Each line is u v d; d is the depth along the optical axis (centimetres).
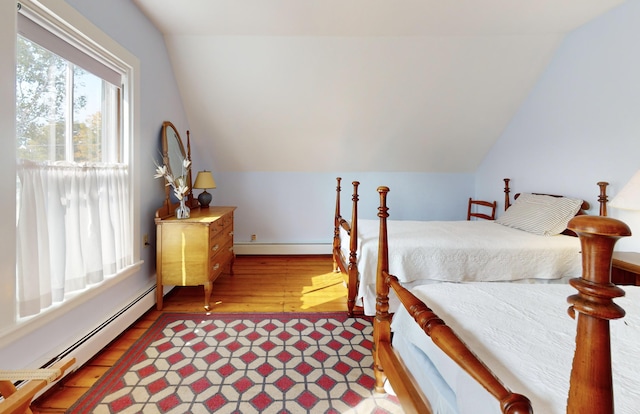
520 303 121
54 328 158
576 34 270
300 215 432
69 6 159
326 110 348
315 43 285
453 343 84
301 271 360
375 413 145
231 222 334
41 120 155
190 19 251
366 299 221
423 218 443
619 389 71
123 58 212
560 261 223
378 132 376
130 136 225
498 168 388
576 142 274
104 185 197
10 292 133
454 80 319
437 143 393
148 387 162
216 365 181
